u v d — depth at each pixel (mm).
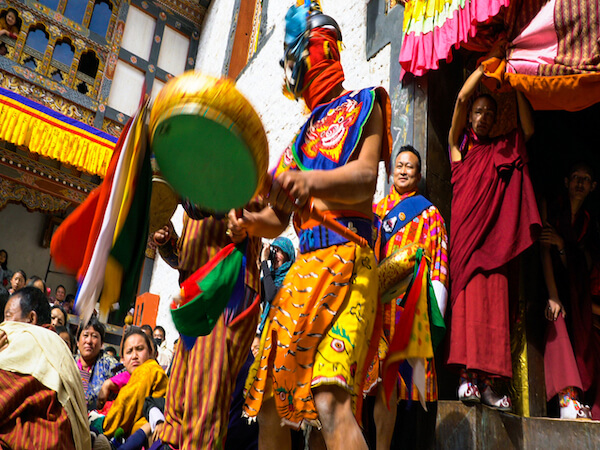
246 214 1446
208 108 875
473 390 2406
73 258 1304
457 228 2818
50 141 8359
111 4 10984
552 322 2812
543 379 2801
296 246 4523
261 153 938
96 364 3768
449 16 3328
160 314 8352
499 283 2625
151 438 2684
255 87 6977
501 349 2498
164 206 1838
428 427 2443
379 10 4289
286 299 1459
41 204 9797
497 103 3002
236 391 2426
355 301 1393
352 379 1331
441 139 3447
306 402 1309
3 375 1925
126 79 10820
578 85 2559
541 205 3197
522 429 2428
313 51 1639
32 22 9977
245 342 1828
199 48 11672
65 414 1992
